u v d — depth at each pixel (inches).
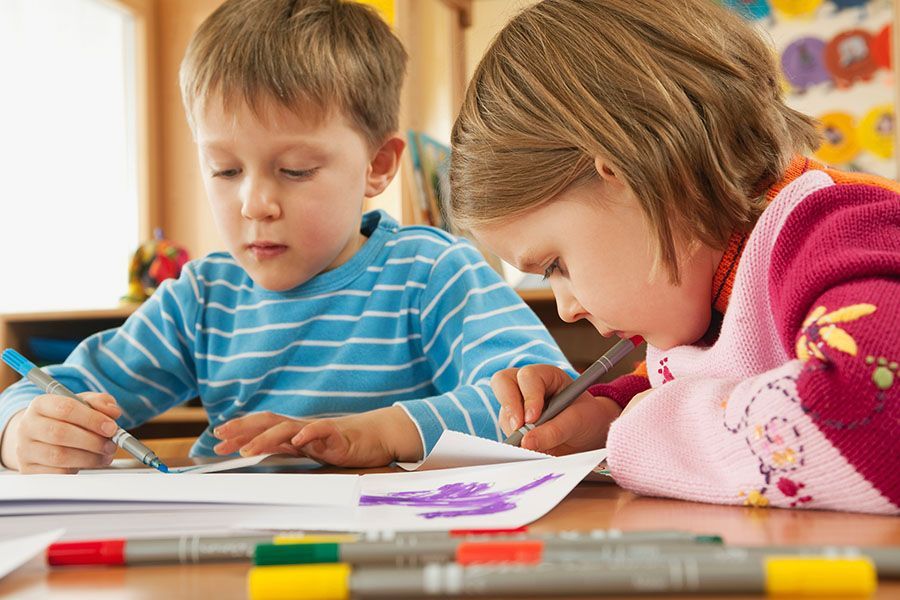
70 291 118.6
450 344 44.6
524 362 38.8
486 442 26.3
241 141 40.9
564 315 29.6
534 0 30.7
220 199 42.6
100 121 123.4
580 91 27.1
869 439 18.8
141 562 15.1
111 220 125.0
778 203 26.0
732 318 26.5
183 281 48.4
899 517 18.5
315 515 18.1
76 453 32.3
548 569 11.8
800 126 31.4
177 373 47.9
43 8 115.9
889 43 100.3
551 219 27.8
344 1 46.8
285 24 42.3
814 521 18.1
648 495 22.6
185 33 127.5
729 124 27.3
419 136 85.9
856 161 101.3
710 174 26.8
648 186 26.3
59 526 17.6
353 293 46.3
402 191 83.7
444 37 92.6
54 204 116.6
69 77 119.2
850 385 19.0
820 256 21.6
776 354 26.0
